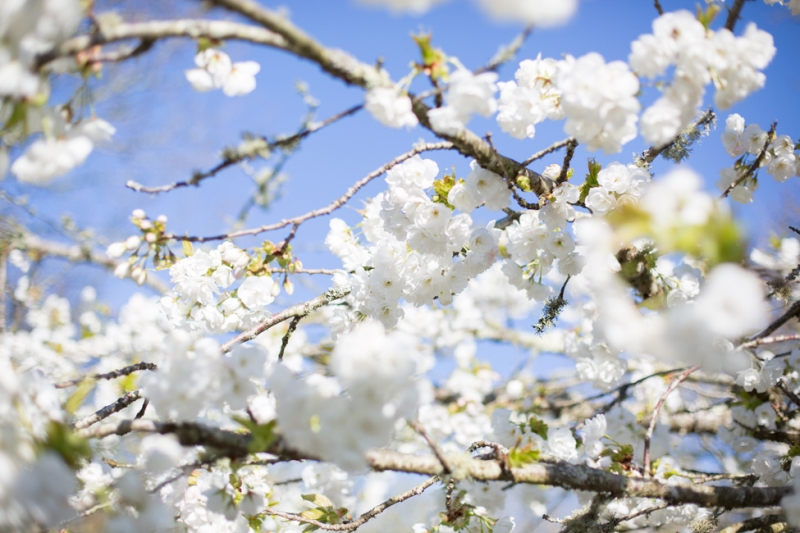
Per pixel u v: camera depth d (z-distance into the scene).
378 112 0.70
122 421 0.69
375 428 0.66
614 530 0.91
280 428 0.67
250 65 0.75
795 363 0.96
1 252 1.47
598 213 0.83
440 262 0.89
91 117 0.69
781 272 1.00
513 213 0.92
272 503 0.89
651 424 0.86
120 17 0.65
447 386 1.65
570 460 0.91
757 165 0.88
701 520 0.91
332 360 0.65
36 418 0.66
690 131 0.86
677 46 0.72
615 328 0.64
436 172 0.86
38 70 0.64
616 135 0.75
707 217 0.60
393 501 0.83
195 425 0.69
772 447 1.09
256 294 0.92
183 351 0.70
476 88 0.71
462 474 0.72
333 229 0.96
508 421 0.92
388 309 0.92
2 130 0.66
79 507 0.71
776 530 0.90
